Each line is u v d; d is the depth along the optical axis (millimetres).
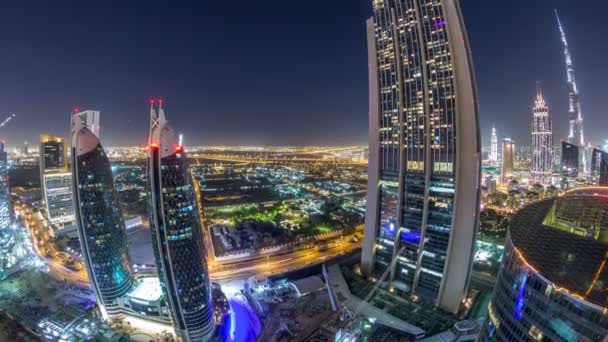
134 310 180250
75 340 166875
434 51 175375
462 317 170250
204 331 163000
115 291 183500
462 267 170250
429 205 184250
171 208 144750
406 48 187125
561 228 98688
